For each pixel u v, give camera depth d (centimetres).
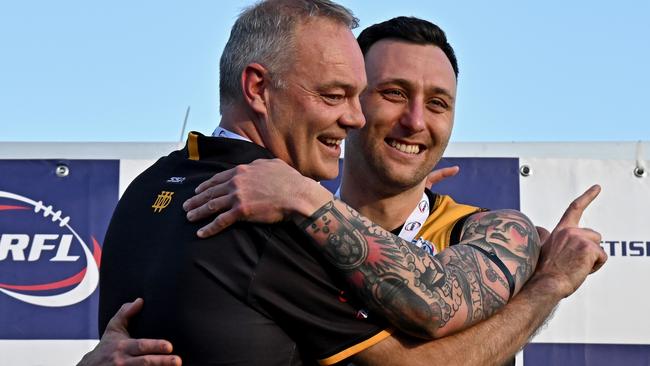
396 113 481
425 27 491
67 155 706
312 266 378
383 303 379
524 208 700
